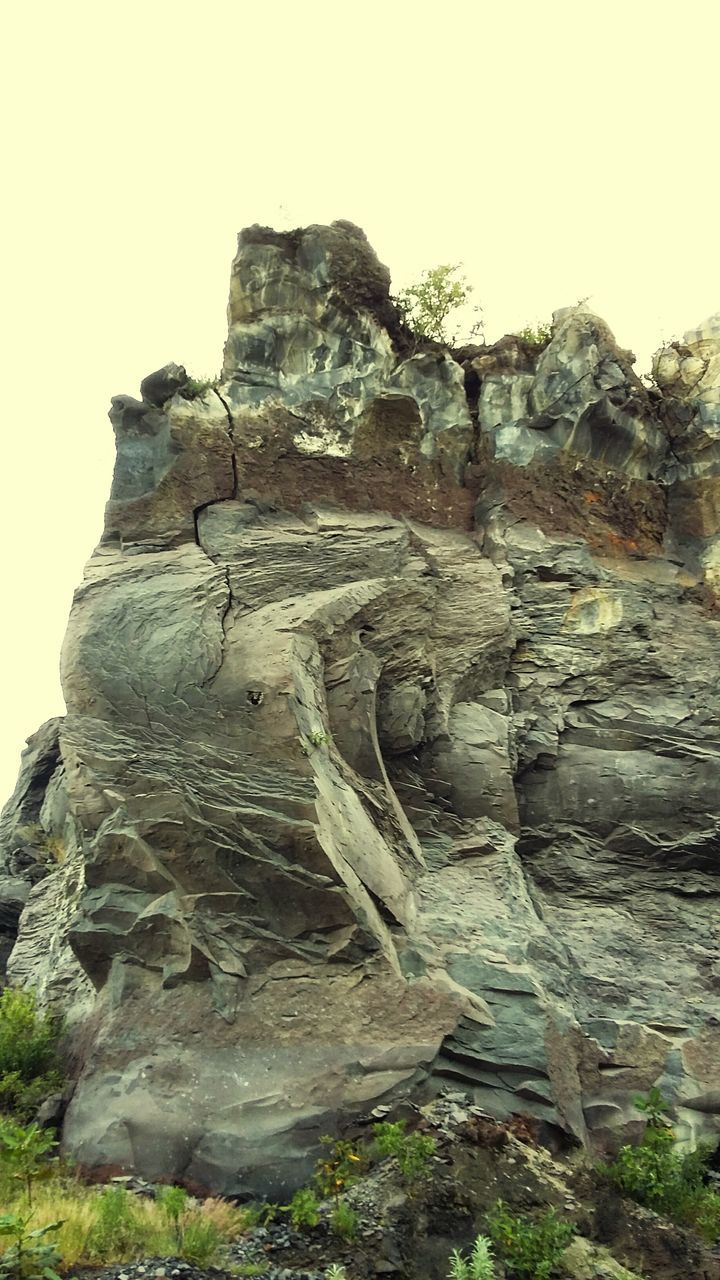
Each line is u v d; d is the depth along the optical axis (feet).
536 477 68.44
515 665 64.28
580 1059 50.96
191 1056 46.37
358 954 48.57
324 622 56.49
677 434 72.49
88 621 55.67
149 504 61.05
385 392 66.64
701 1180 47.98
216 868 49.67
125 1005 48.34
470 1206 41.52
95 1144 44.57
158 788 50.93
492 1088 47.16
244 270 67.31
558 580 66.39
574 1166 46.16
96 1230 38.22
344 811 52.44
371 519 64.28
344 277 68.18
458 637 62.18
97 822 50.98
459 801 58.75
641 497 70.49
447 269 74.43
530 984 50.26
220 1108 44.88
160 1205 40.65
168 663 53.93
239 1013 47.26
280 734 51.78
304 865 49.34
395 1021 47.19
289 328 66.64
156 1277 35.94
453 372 69.77
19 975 61.00
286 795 50.31
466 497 68.64
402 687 58.95
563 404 69.46
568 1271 39.83
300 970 48.32
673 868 61.21
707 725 64.18
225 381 65.16
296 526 62.44
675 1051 52.75
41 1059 50.16
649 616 66.49
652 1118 50.16
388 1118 44.65
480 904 54.34
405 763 59.00
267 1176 43.34
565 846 61.21
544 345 73.67
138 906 49.73
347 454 65.77
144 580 57.52
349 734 55.62
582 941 57.26
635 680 64.85
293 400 65.57
